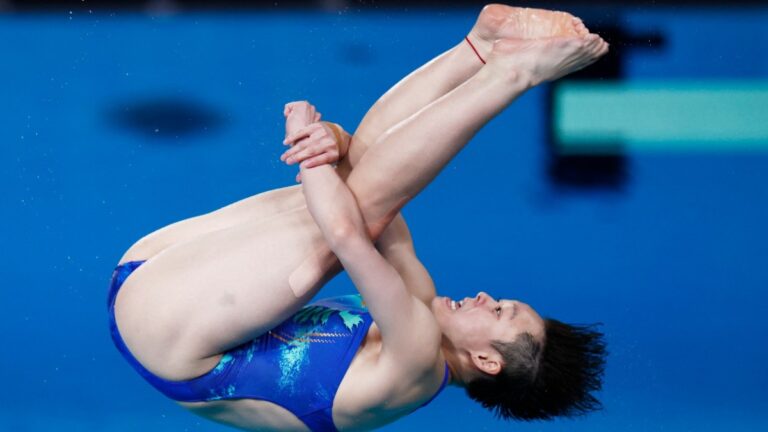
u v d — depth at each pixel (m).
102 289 16.23
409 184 9.13
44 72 19.73
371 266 9.02
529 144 18.72
